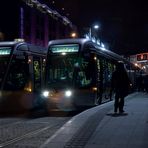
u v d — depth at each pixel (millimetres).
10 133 13406
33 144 10852
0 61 21266
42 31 75250
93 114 15844
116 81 16266
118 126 12281
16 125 15812
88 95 21156
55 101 20656
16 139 11906
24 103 21391
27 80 21547
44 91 21141
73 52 21156
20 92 21188
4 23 62906
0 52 21438
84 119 14211
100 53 23781
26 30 66500
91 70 21609
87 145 9367
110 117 14766
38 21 73000
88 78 21312
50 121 17281
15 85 21062
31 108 21906
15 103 21016
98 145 9305
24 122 16922
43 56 23891
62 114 20812
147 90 36656
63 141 10094
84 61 21234
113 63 27906
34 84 22203
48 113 21359
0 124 16234
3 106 20562
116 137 10289
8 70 20969
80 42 21359
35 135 12781
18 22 63156
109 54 26766
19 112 21359
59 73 21000
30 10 68375
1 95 20531
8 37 62625
